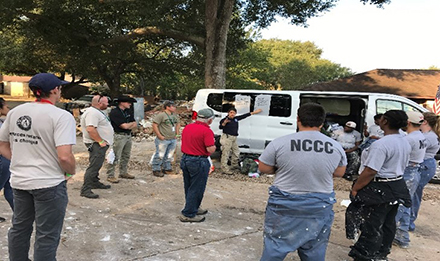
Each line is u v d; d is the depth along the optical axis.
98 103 5.19
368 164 3.17
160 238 3.86
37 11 16.98
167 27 13.76
